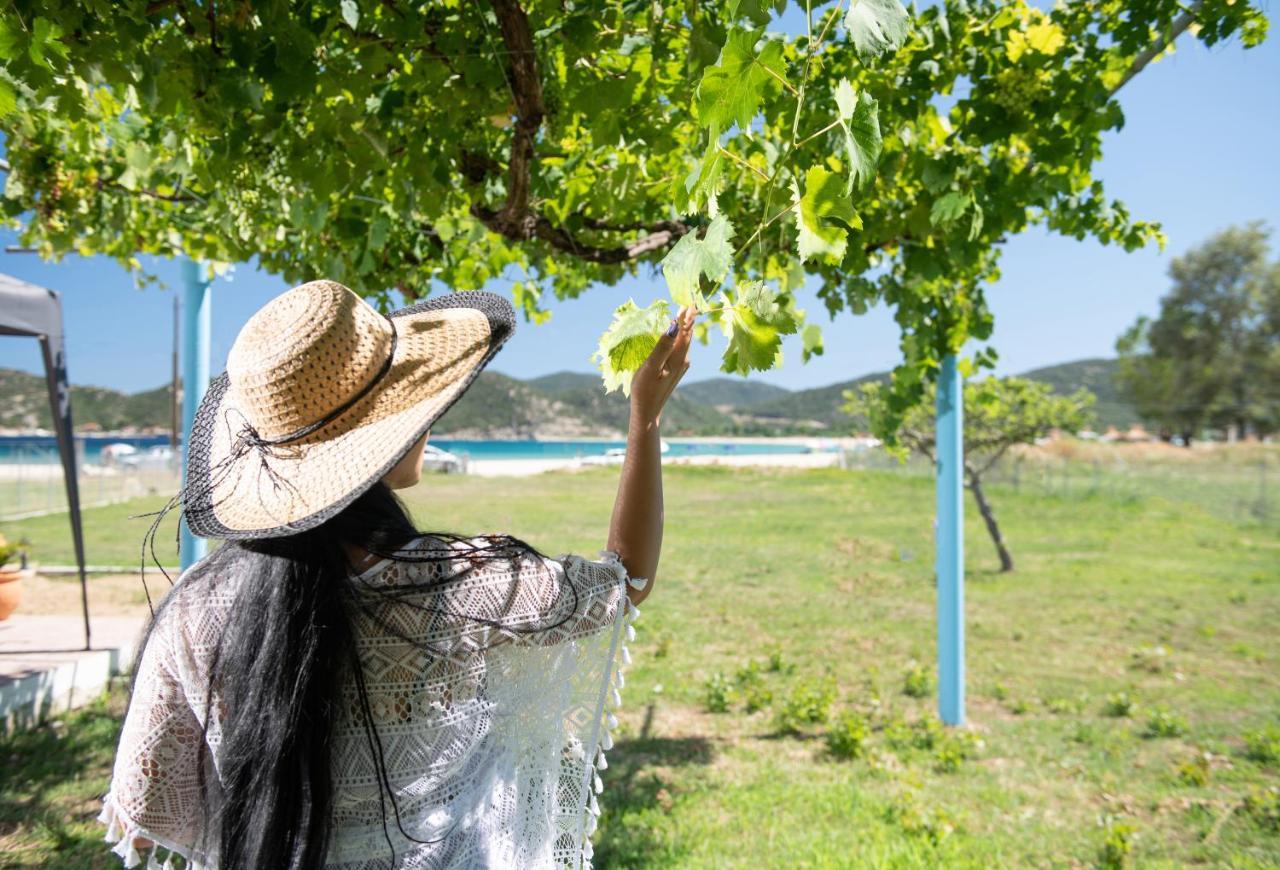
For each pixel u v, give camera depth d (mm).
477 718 990
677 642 8789
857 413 15219
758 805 4637
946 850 3996
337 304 1013
